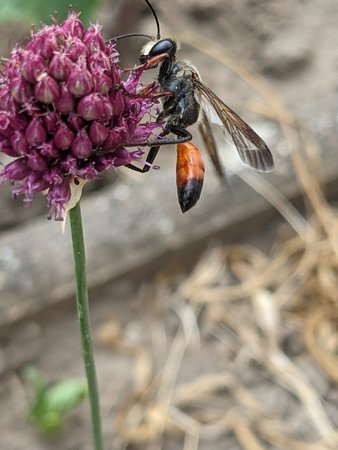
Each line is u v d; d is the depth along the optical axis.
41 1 0.21
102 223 0.22
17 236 0.22
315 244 0.24
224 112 0.16
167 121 0.16
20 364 0.21
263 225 0.24
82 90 0.13
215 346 0.22
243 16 0.28
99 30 0.14
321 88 0.27
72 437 0.21
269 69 0.28
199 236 0.23
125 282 0.22
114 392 0.21
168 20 0.28
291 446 0.21
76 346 0.22
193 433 0.21
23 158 0.14
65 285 0.21
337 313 0.23
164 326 0.22
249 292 0.23
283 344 0.22
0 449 0.20
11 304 0.21
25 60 0.13
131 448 0.21
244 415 0.21
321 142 0.24
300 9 0.29
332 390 0.21
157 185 0.23
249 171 0.23
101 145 0.13
